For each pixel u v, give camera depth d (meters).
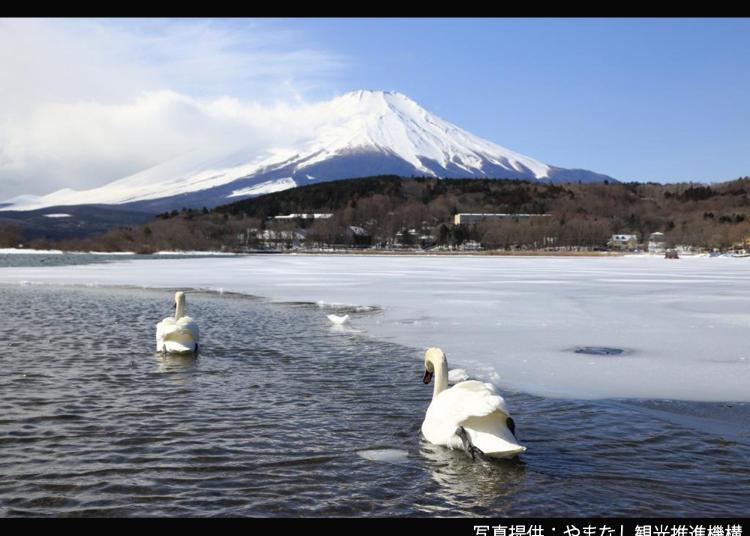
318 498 7.24
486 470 8.00
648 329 19.44
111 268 64.12
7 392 11.53
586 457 8.47
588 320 21.52
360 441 8.98
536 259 115.88
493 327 19.84
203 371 13.41
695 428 9.69
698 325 20.36
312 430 9.45
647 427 9.71
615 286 37.69
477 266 74.38
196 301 28.72
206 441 8.95
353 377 12.84
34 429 9.43
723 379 12.80
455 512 6.96
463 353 15.48
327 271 58.41
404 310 24.69
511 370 13.61
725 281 43.03
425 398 11.23
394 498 7.25
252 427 9.59
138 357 14.92
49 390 11.70
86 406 10.66
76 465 8.07
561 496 7.33
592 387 12.16
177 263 82.12
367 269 63.56
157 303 27.77
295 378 12.75
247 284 39.78
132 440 8.98
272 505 7.06
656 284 39.66
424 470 7.98
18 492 7.33
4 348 15.98
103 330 19.17
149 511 6.92
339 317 20.69
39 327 19.72
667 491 7.47
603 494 7.38
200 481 7.62
